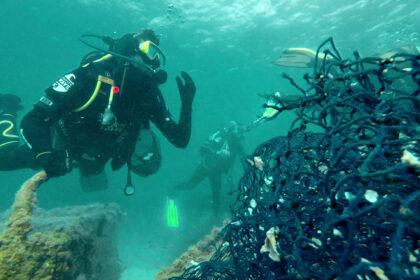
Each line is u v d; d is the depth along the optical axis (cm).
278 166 144
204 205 1384
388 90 121
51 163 266
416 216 85
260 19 1766
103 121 293
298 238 107
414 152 100
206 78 2959
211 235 370
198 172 1084
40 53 2675
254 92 3416
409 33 1986
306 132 152
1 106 414
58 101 295
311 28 1872
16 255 211
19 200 235
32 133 276
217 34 1998
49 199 1529
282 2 1584
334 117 136
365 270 86
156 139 397
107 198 1634
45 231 249
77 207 469
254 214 146
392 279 79
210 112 4328
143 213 1527
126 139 330
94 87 309
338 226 99
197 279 178
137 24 1944
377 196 98
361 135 121
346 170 116
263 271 134
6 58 2831
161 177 2466
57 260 225
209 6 1662
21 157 362
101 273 368
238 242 161
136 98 329
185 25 1900
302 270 98
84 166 341
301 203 122
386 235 94
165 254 1030
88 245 285
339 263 89
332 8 1641
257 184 167
